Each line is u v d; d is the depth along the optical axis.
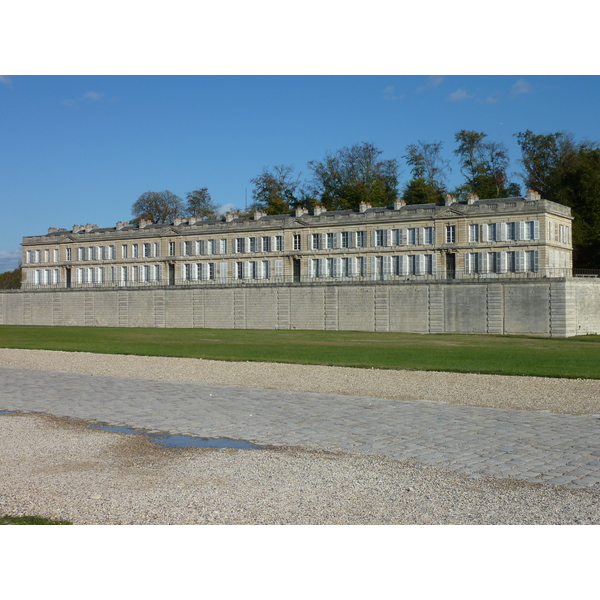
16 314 110.31
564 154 96.12
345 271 87.25
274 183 122.25
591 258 85.44
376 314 77.50
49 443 17.42
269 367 35.06
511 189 104.25
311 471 14.24
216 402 23.53
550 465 14.31
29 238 119.44
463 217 78.31
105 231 110.94
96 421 20.47
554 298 65.94
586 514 11.16
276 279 92.00
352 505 11.89
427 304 74.00
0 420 20.69
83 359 40.97
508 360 37.00
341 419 20.08
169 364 37.25
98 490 13.04
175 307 93.81
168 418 20.67
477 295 70.81
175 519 11.29
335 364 35.78
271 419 20.25
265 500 12.27
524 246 74.50
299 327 83.44
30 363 38.56
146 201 131.25
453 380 28.72
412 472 13.99
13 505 12.10
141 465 15.05
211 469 14.58
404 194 109.75
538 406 21.89
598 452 15.41
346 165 118.50
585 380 28.00
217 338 64.00
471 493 12.44
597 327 70.50
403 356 40.56
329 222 88.44
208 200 135.25
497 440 16.84
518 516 11.12
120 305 98.81
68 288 104.12
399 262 82.94
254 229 95.19
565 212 78.62
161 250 104.31
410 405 22.42
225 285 89.31
